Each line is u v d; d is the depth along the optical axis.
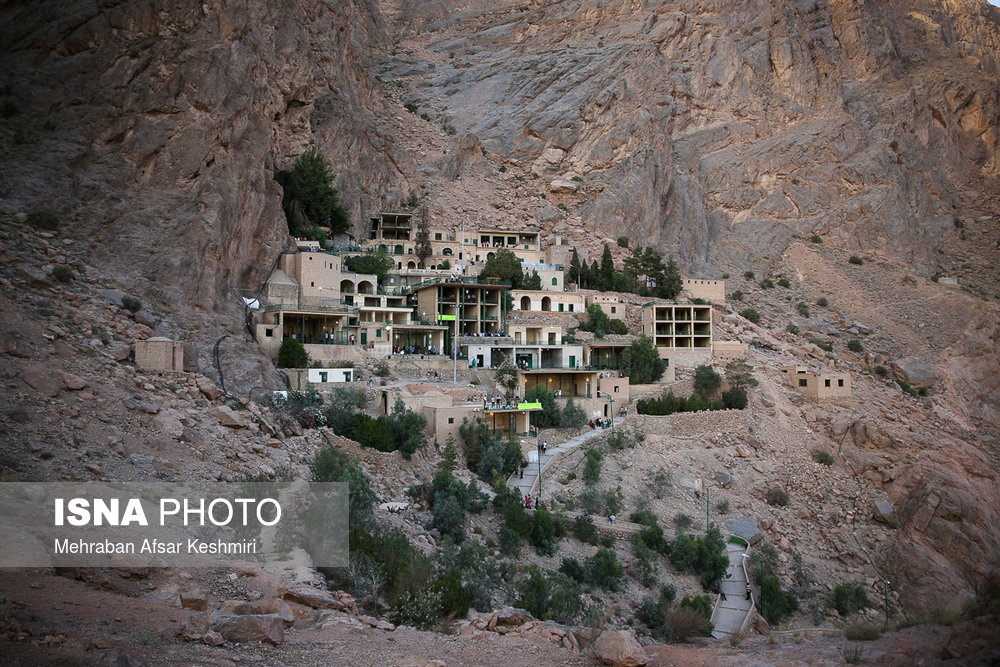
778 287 142.25
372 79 138.75
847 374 88.81
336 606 24.28
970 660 19.55
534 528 47.69
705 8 174.38
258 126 70.06
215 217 59.84
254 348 56.03
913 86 189.25
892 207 159.12
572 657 22.44
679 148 156.75
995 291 148.25
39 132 60.94
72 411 33.31
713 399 82.38
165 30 68.12
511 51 180.12
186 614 20.72
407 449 50.28
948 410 106.94
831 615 55.16
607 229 130.25
